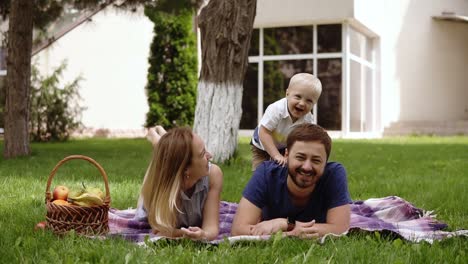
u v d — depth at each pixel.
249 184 3.70
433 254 2.94
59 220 3.46
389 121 20.53
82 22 17.59
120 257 2.85
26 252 3.04
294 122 4.88
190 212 3.64
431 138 17.50
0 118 16.31
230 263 2.76
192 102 16.59
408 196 5.55
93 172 7.62
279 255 2.96
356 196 5.70
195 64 16.77
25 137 10.15
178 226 3.69
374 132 19.34
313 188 3.59
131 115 18.97
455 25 21.41
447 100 21.41
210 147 8.52
